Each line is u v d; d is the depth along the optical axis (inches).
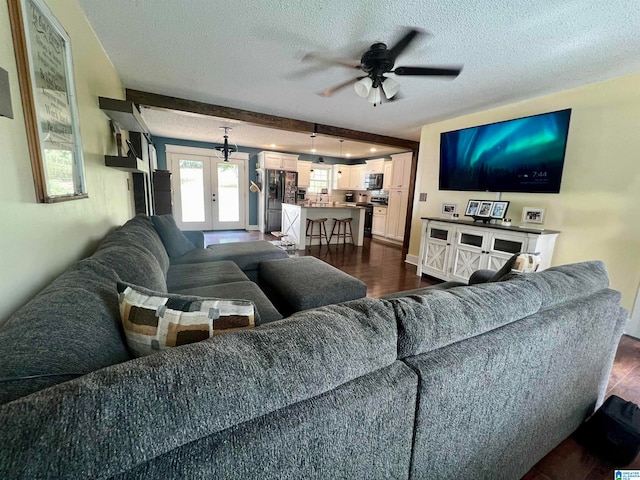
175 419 17.8
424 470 32.1
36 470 14.8
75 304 29.4
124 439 16.5
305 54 89.7
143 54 92.7
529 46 79.7
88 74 71.6
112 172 92.2
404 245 216.1
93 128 73.8
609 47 78.9
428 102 128.3
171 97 135.0
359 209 240.8
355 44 82.5
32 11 40.6
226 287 76.7
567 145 111.8
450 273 143.8
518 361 37.6
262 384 20.9
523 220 125.2
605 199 103.0
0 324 33.0
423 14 67.3
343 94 122.8
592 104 104.4
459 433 34.1
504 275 61.1
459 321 33.7
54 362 21.9
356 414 24.7
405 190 255.3
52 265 47.1
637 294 97.1
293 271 92.7
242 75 107.8
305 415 22.2
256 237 262.1
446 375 30.1
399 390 27.1
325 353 24.3
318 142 253.4
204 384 19.3
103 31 78.2
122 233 69.2
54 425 15.7
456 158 150.3
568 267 54.6
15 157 36.8
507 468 43.1
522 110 125.4
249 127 201.8
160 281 56.6
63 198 49.1
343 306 31.7
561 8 63.3
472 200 143.8
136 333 30.0
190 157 268.5
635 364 81.4
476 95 118.6
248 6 67.3
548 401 45.8
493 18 67.8
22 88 38.6
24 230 38.5
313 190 342.6
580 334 46.1
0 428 15.1
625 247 99.2
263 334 24.6
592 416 54.9
